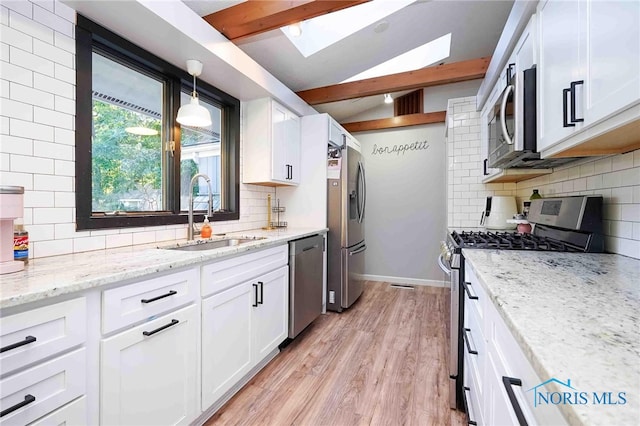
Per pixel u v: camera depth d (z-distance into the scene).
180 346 1.34
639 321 0.63
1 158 1.23
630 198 1.29
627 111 0.80
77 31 1.49
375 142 4.54
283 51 2.68
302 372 1.97
